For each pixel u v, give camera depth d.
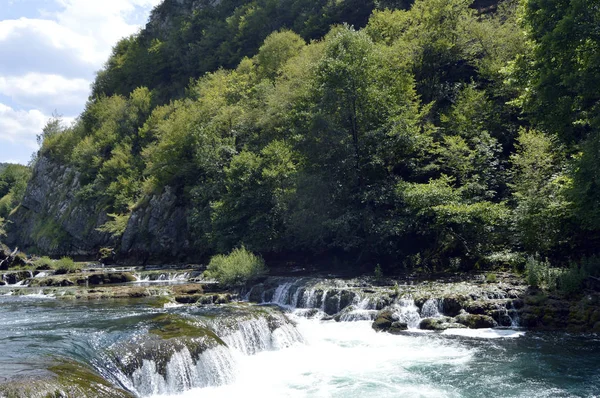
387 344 19.48
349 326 22.64
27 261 51.25
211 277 35.72
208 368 15.91
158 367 14.95
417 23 50.50
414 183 33.84
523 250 28.47
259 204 39.09
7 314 24.05
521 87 28.78
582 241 26.59
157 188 58.62
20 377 11.59
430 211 31.52
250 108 55.41
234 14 105.19
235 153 48.12
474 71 46.22
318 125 34.59
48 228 84.75
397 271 32.78
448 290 24.27
